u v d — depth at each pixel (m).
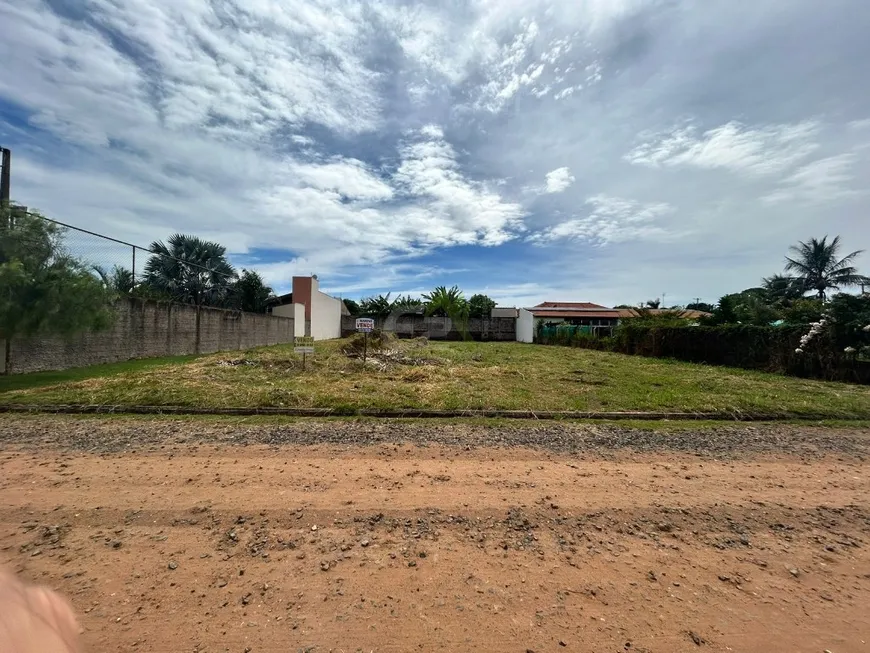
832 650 1.66
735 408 6.20
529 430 5.00
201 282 21.73
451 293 32.56
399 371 10.23
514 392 7.37
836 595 2.01
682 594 1.99
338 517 2.69
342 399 6.27
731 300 17.62
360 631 1.70
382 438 4.51
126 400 5.87
